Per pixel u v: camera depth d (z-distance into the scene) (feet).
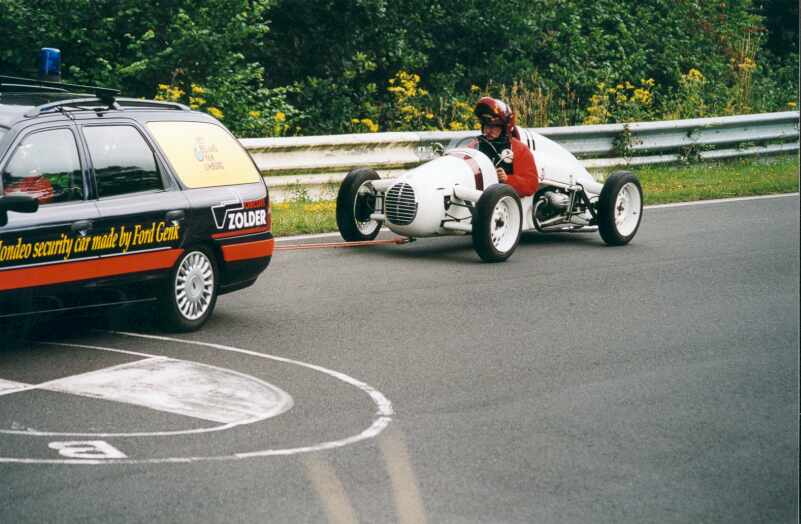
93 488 15.93
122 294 24.63
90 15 56.24
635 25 85.15
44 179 23.36
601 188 41.14
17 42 55.42
